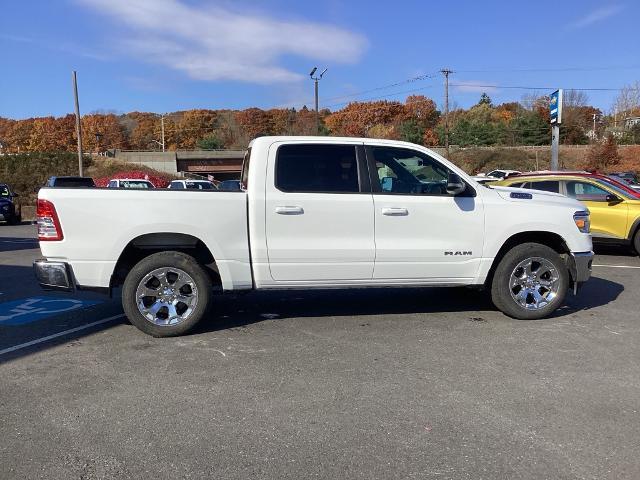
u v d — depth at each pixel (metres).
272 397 4.04
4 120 116.19
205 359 4.88
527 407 3.87
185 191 5.45
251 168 5.60
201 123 120.94
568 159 73.12
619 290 7.83
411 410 3.82
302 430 3.53
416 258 5.83
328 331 5.73
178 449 3.30
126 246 5.44
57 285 5.30
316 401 3.97
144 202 5.36
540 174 12.06
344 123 102.06
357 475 3.01
